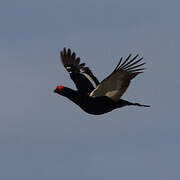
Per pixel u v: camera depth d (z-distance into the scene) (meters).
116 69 16.03
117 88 16.86
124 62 16.00
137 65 16.00
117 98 17.08
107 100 17.42
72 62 20.30
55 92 18.56
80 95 18.16
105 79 16.61
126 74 16.23
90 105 17.80
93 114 18.06
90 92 18.83
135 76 16.12
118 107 17.70
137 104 17.80
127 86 16.58
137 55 15.95
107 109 17.75
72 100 18.38
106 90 17.23
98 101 17.59
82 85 19.25
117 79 16.58
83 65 20.14
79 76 19.70
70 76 19.73
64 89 18.34
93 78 19.64
